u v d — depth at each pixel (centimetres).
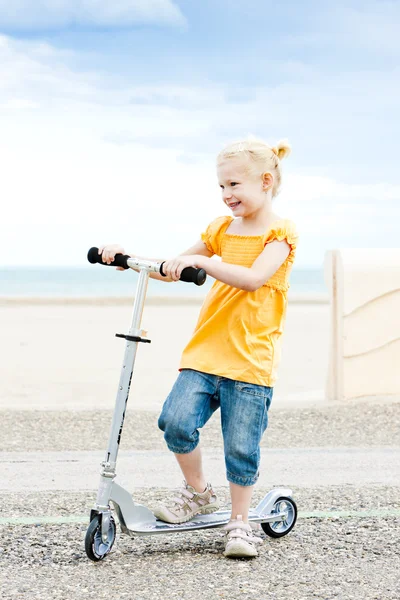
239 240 377
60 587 312
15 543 367
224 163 372
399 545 368
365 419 731
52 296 4347
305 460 570
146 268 351
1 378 1116
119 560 346
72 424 708
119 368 1251
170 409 361
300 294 5003
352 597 303
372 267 821
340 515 418
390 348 827
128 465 551
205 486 375
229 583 318
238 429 357
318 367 1274
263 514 375
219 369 359
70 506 436
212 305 374
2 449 610
